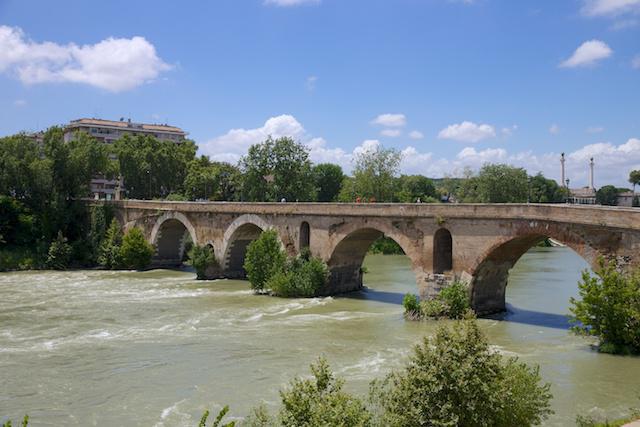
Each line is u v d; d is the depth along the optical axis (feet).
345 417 54.03
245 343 119.85
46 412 83.87
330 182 440.86
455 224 142.31
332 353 111.75
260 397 88.28
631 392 87.40
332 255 175.73
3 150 262.67
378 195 334.44
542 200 408.67
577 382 92.22
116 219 263.08
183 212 230.27
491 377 57.82
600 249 114.21
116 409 84.58
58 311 153.89
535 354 108.58
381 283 205.98
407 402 57.26
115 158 441.68
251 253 183.11
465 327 60.13
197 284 202.49
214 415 81.46
